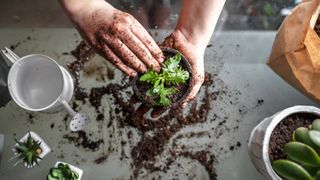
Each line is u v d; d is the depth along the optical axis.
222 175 0.43
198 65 0.39
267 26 0.46
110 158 0.44
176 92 0.38
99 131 0.44
